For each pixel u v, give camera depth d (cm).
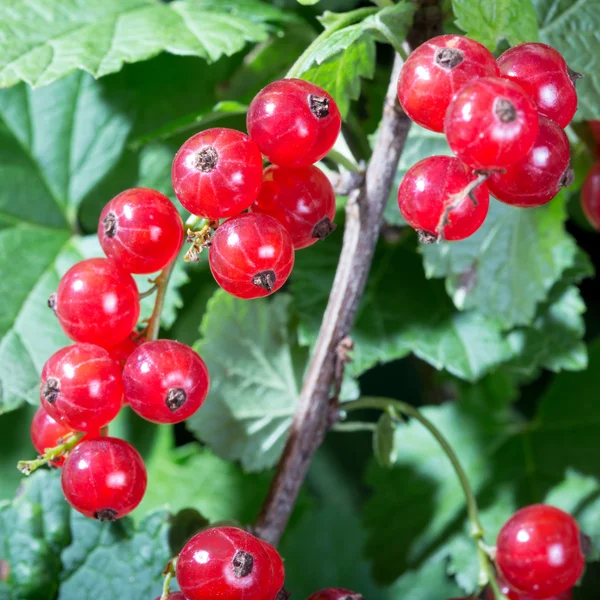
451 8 20
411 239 24
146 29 23
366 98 24
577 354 24
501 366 24
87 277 19
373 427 21
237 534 19
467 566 24
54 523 21
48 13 22
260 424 23
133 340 20
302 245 19
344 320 20
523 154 18
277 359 23
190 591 18
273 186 19
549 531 20
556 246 23
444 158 18
